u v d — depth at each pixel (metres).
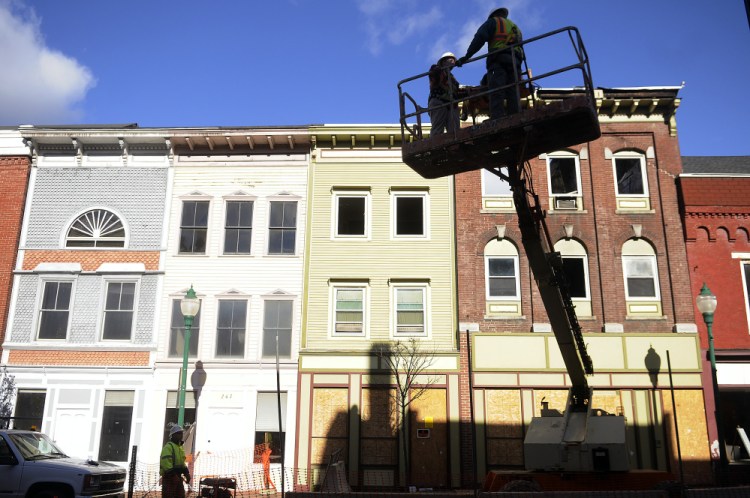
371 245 22.84
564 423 13.66
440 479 20.61
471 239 22.53
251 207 23.66
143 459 21.30
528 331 21.70
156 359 22.20
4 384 22.17
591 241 22.34
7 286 23.00
